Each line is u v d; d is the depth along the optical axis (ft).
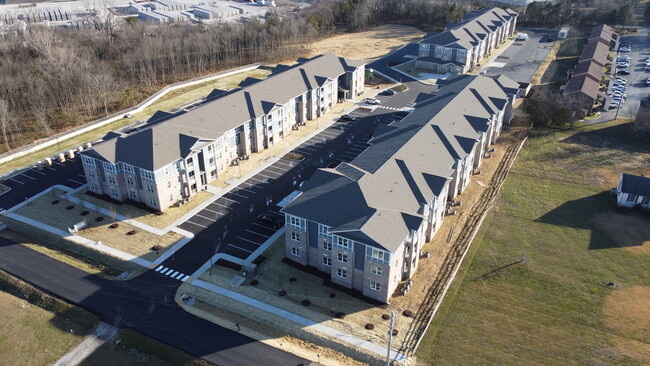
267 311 184.65
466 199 259.39
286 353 167.73
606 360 160.97
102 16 649.61
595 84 373.81
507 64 488.02
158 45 467.93
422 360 162.71
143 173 242.78
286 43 543.39
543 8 628.28
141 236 229.25
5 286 200.34
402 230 185.06
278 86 335.06
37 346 170.60
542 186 269.64
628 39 545.44
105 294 193.77
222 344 170.50
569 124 337.93
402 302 188.44
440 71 470.80
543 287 194.80
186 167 254.47
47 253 218.38
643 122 315.78
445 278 200.85
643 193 238.48
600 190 263.29
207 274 204.23
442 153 243.81
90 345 170.50
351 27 645.92
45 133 342.64
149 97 409.90
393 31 638.94
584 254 213.66
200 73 472.44
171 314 183.83
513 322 177.78
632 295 189.47
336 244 189.26
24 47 460.14
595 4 620.90
